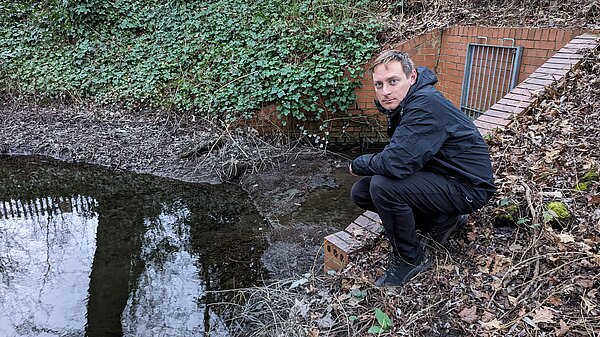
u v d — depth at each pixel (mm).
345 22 7039
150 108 7648
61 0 8672
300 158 6508
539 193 2949
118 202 5609
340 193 5359
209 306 3398
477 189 2436
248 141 6695
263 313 2994
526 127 3932
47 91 8094
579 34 4828
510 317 2225
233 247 4312
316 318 2586
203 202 5488
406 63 2369
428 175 2426
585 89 4113
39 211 5434
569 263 2383
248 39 7410
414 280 2602
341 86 6637
